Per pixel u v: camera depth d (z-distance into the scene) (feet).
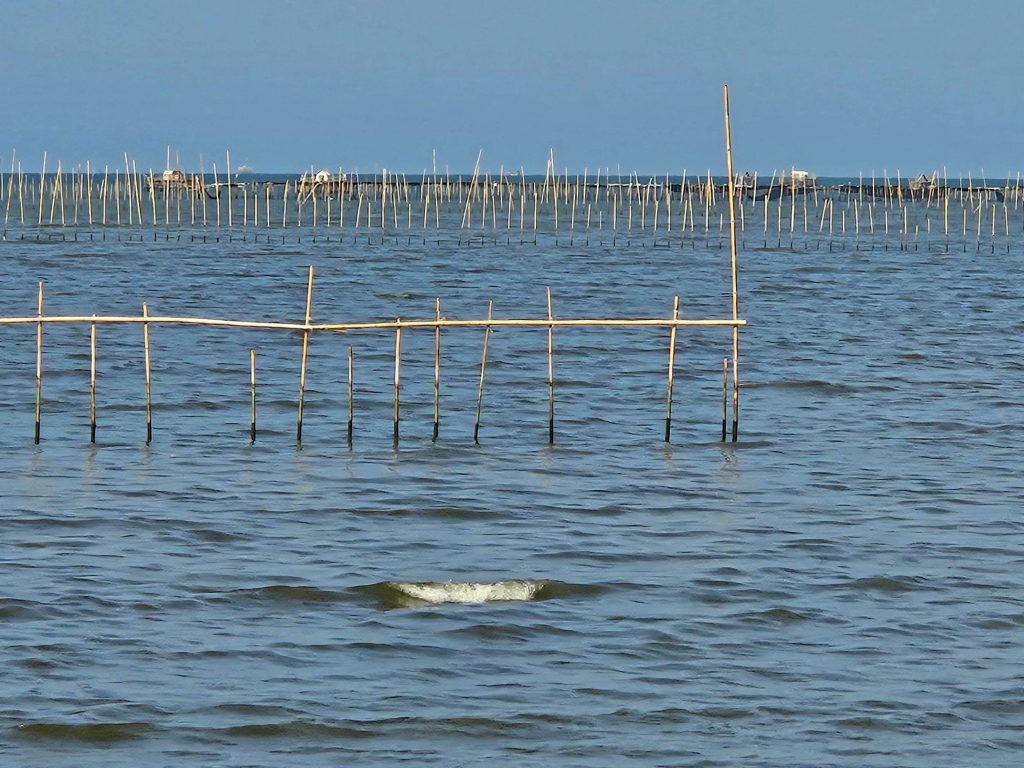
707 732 175.32
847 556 250.98
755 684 190.49
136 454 323.37
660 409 386.32
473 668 195.00
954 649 204.13
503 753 169.27
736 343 338.13
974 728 177.06
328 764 165.68
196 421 360.69
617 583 233.55
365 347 477.36
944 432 360.07
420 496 290.76
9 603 216.33
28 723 174.09
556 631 209.97
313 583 231.30
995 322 568.82
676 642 205.87
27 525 263.08
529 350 476.95
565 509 282.97
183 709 179.63
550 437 339.16
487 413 377.50
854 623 215.10
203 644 202.18
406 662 196.95
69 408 372.38
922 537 264.11
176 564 240.94
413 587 227.61
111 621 210.79
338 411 376.27
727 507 285.84
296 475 306.96
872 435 355.77
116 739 170.91
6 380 406.00
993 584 234.99
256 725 175.42
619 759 167.94
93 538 256.11
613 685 189.57
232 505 281.13
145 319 312.71
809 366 453.17
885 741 173.27
